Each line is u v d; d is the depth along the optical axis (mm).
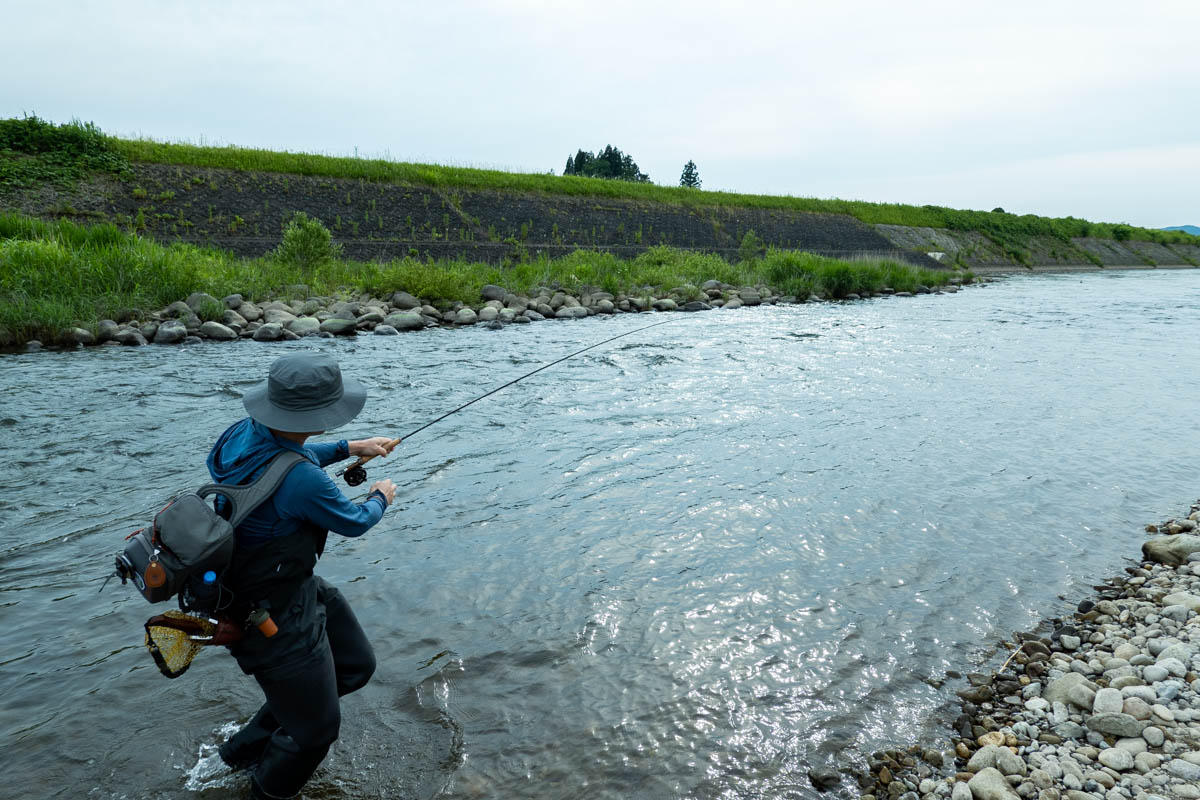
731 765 2869
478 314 17016
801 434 7465
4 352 11594
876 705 3271
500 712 3176
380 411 8219
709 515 5387
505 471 6305
